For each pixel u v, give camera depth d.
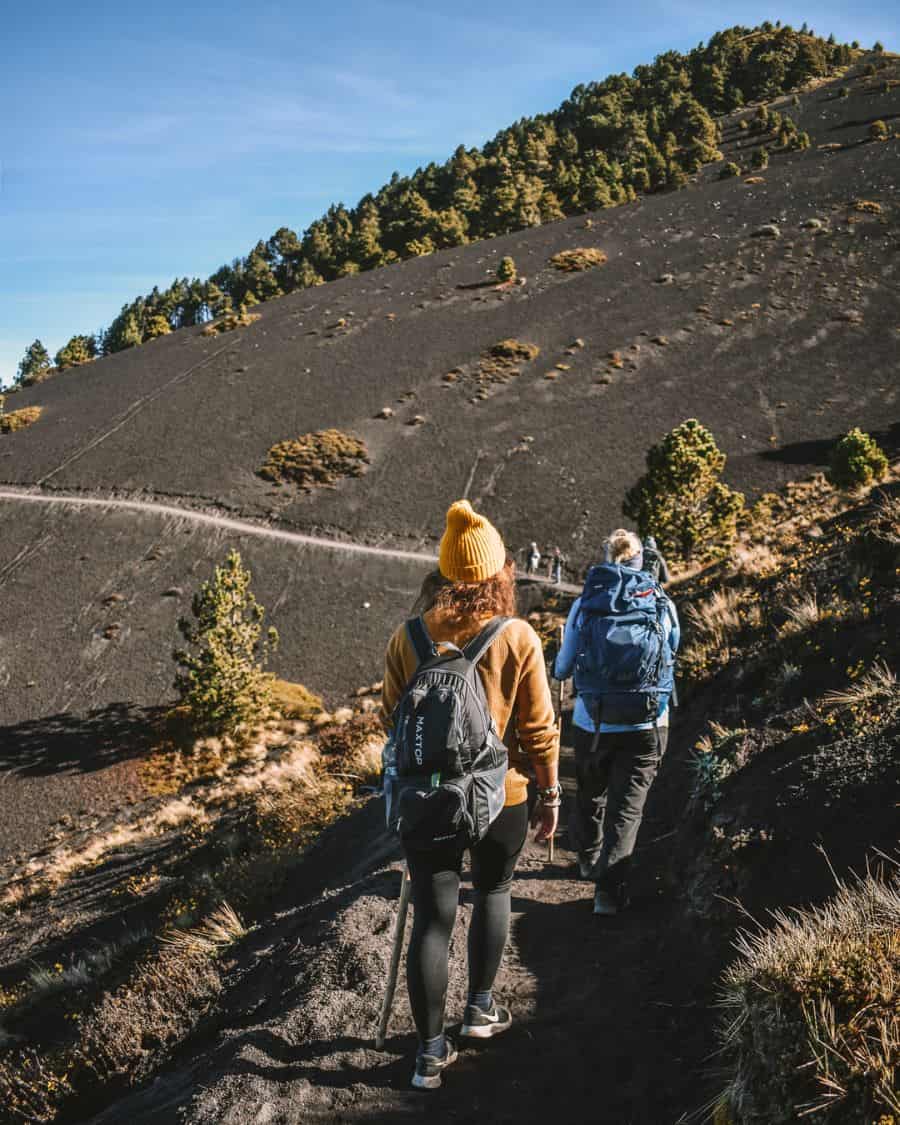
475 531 2.59
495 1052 2.97
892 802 3.40
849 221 94.81
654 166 144.38
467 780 2.32
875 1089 2.00
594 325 80.50
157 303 152.25
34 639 46.31
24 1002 9.03
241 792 21.52
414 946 2.54
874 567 6.76
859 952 2.40
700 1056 2.76
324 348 84.38
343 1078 2.91
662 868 4.47
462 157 167.75
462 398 70.56
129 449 68.75
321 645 43.25
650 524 32.44
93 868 19.22
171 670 42.78
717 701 6.42
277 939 4.82
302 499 59.50
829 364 67.94
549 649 12.44
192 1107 2.92
